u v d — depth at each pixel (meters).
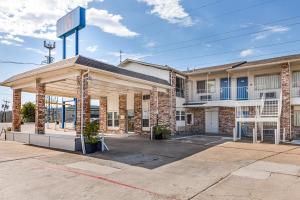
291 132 17.73
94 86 16.73
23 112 47.72
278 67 19.36
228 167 8.43
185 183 6.64
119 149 12.38
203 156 10.50
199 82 24.06
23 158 9.95
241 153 11.22
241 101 18.84
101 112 24.47
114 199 5.49
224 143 14.88
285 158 9.98
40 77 14.33
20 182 6.71
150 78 17.42
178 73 22.02
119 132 22.69
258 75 20.52
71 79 13.25
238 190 6.05
